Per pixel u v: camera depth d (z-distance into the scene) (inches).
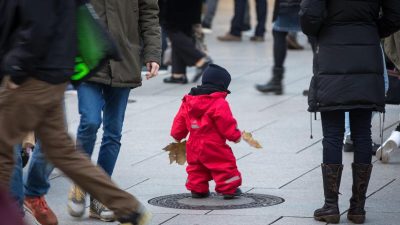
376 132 518.3
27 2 286.4
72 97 656.4
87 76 306.7
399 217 367.2
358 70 348.5
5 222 209.9
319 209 362.0
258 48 882.1
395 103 461.1
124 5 363.9
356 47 349.1
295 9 626.2
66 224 366.0
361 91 347.3
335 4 349.1
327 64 349.4
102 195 304.0
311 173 440.8
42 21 287.6
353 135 360.5
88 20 302.0
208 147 393.4
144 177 438.3
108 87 368.5
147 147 498.6
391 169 443.8
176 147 407.2
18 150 340.2
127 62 364.8
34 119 295.4
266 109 596.7
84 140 363.3
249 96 643.5
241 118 568.1
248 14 948.0
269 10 1189.1
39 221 358.6
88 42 302.0
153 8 374.0
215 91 393.4
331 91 347.9
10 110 293.1
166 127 549.0
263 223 358.9
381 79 354.3
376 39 353.7
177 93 665.6
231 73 740.0
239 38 933.8
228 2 1310.3
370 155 359.6
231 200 396.2
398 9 351.3
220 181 394.9
